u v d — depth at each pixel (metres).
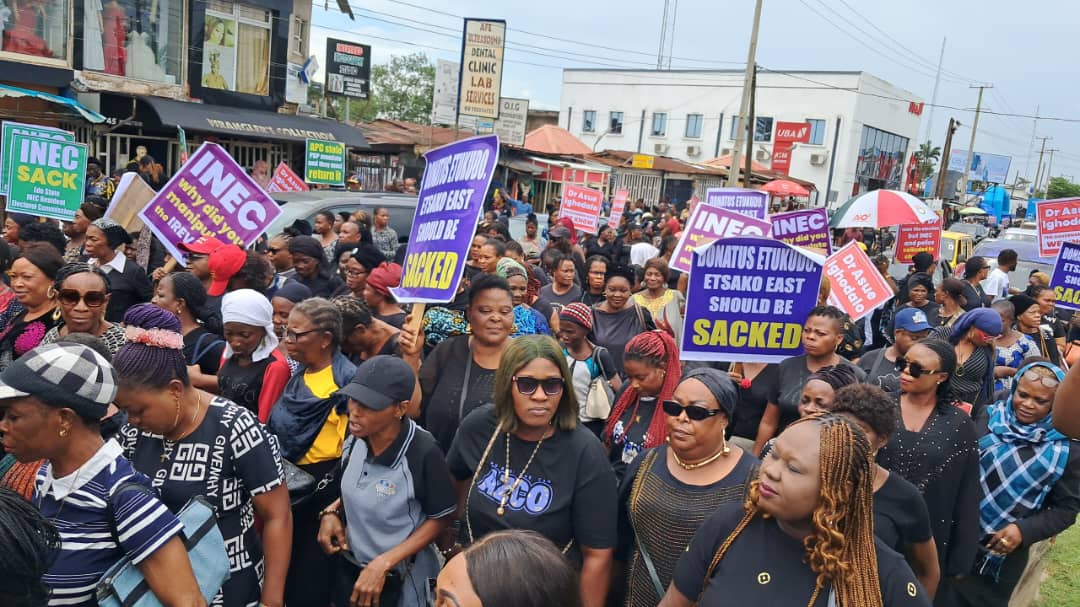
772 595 2.06
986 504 4.10
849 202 12.24
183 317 4.70
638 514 3.11
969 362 5.43
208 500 2.86
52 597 2.21
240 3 19.83
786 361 4.78
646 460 3.24
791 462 2.03
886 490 3.06
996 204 50.91
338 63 26.05
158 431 2.81
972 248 20.33
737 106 52.50
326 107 26.34
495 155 3.89
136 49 17.97
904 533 3.04
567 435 3.15
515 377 3.04
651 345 3.87
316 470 3.70
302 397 3.75
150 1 18.03
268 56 20.80
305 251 6.94
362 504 3.26
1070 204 8.85
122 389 2.68
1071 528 6.54
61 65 16.61
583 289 9.73
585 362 4.56
